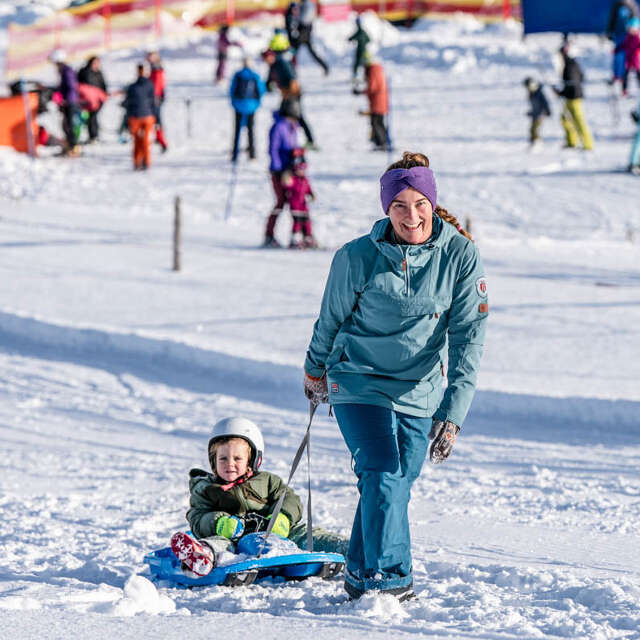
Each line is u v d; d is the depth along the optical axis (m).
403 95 74.06
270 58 61.00
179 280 35.94
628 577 10.77
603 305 32.03
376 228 9.42
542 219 45.84
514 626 8.55
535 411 22.73
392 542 9.36
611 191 49.56
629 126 62.44
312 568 10.55
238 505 11.08
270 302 32.88
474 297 9.38
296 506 11.36
